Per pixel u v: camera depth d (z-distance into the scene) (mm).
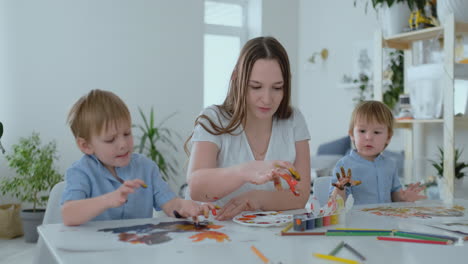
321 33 4332
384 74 3281
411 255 726
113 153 1137
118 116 1120
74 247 766
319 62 4344
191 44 4328
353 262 681
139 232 883
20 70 3650
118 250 748
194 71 4348
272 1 4621
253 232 887
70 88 3832
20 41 3645
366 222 988
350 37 3980
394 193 1682
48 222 1146
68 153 3812
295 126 1395
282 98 1312
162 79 4203
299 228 889
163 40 4203
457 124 2627
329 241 815
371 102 1688
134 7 4078
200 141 1278
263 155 1352
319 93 4352
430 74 2488
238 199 1147
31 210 3195
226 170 1092
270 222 961
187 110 4320
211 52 4711
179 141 4281
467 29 2477
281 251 744
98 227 932
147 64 4137
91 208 949
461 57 2617
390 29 2791
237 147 1325
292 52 4668
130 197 1208
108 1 3971
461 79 2480
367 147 1648
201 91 4379
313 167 3590
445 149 2416
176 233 875
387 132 1681
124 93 4051
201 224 968
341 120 4074
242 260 691
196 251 743
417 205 1254
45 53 3736
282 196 1210
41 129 3727
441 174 2566
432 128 3098
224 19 4746
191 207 1062
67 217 954
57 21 3775
